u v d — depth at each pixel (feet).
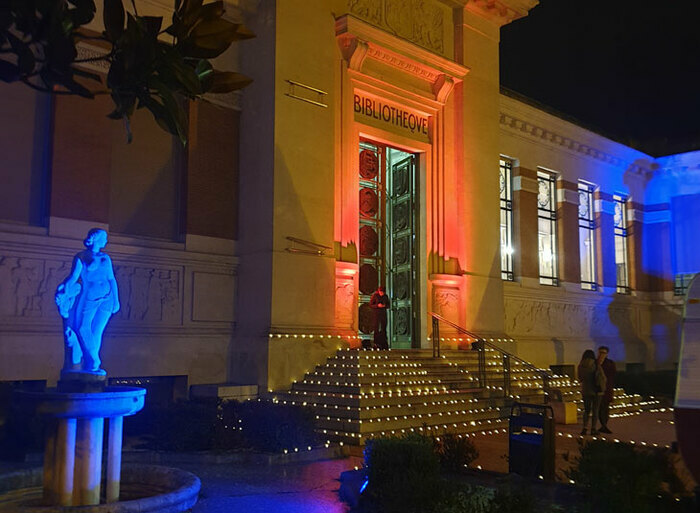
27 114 48.19
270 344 53.21
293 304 55.52
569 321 89.51
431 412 50.98
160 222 54.65
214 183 56.85
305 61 58.70
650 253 105.29
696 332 18.67
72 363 24.03
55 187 47.80
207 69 12.02
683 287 101.65
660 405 72.79
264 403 43.29
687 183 102.32
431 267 69.31
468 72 73.26
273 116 56.08
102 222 49.93
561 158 91.04
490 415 54.75
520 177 84.17
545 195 89.76
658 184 105.19
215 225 56.54
